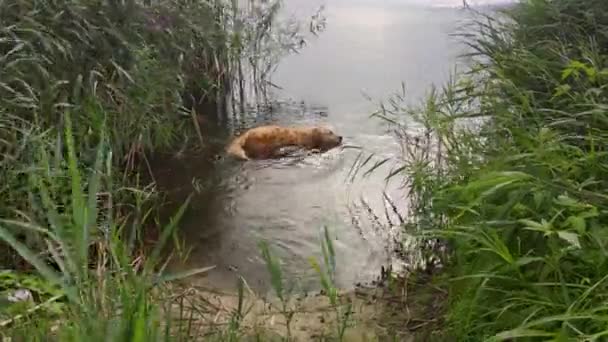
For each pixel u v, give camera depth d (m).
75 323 1.88
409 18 7.46
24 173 3.14
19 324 2.17
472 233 2.50
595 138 2.70
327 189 4.23
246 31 6.01
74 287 1.99
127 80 4.32
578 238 2.18
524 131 3.01
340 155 4.62
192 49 5.32
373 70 6.10
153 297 2.43
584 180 2.58
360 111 5.30
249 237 3.71
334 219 3.89
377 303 3.01
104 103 4.16
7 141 3.27
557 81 3.41
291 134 4.73
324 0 8.03
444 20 7.35
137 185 3.85
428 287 3.06
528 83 3.61
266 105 5.55
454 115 3.67
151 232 3.69
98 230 2.94
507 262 2.33
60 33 4.08
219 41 5.57
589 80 3.16
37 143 3.28
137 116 4.37
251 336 2.64
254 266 3.43
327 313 2.93
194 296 2.92
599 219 2.35
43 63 3.91
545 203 2.41
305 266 3.43
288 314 2.80
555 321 2.06
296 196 4.16
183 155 4.65
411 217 3.62
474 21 6.88
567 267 2.25
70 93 4.03
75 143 3.71
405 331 2.75
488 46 4.18
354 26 7.29
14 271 2.68
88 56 4.21
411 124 4.86
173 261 3.42
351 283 3.24
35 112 3.48
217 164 4.55
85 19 4.17
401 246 3.53
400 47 6.60
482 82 4.02
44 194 2.48
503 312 2.26
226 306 2.94
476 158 3.16
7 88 3.39
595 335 1.84
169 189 4.22
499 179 2.50
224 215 3.94
